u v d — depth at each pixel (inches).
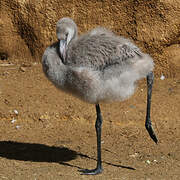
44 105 489.4
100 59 342.6
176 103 493.7
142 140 439.8
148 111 366.6
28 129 466.0
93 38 354.0
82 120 474.6
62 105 488.7
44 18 578.6
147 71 355.3
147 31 555.5
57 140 441.4
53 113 479.5
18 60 600.7
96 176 351.3
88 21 570.6
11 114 479.8
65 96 504.7
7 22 592.1
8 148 421.4
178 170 369.4
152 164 382.9
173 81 550.6
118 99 350.6
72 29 362.0
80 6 569.3
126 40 362.9
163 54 559.2
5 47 599.8
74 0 568.4
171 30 550.6
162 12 547.8
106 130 459.8
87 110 482.0
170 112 480.1
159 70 563.2
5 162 381.4
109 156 401.1
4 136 450.9
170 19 548.4
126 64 345.4
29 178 342.0
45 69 356.8
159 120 471.8
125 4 557.3
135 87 360.5
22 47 597.9
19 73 563.5
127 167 374.6
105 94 345.4
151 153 409.7
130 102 493.4
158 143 432.5
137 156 402.6
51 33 582.2
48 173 354.0
